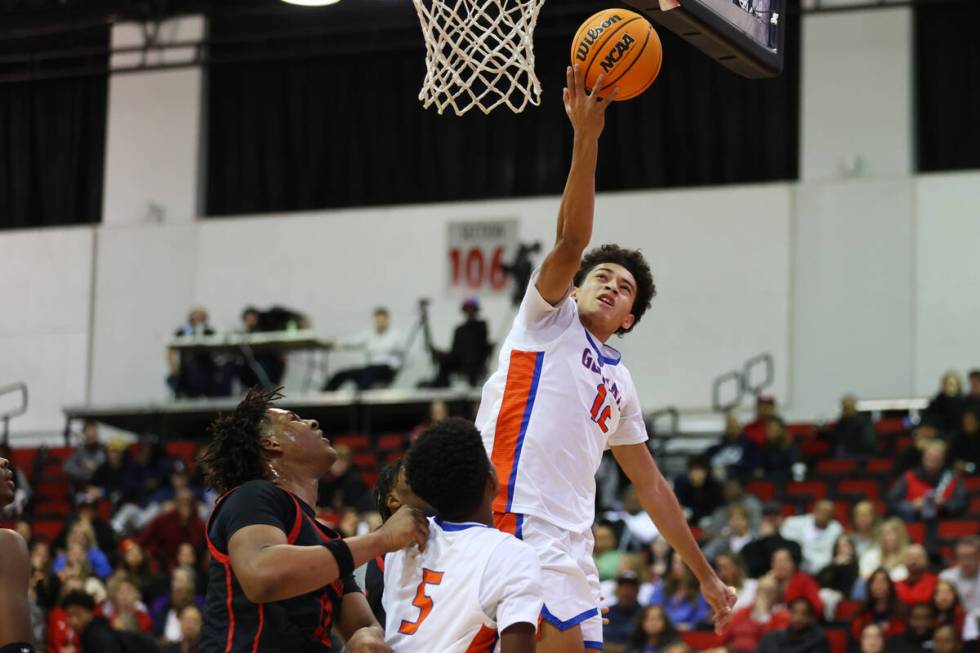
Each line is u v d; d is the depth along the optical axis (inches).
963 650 502.9
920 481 663.1
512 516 204.2
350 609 196.5
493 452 208.5
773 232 912.3
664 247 926.4
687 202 927.7
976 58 916.0
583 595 203.3
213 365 920.3
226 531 183.5
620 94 207.6
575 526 205.8
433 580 185.0
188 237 1011.3
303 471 197.3
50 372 1015.0
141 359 1003.3
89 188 1053.8
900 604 519.5
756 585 569.0
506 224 954.7
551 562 200.8
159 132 1034.1
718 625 235.0
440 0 242.4
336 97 1017.5
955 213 886.4
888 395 877.2
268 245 996.6
